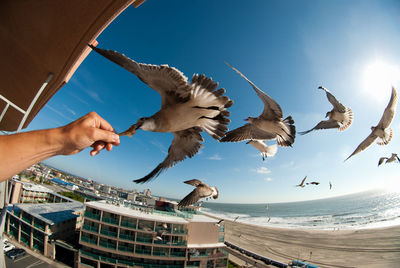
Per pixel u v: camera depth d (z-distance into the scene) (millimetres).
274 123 5371
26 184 45312
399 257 46500
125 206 28500
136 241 23844
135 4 2551
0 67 2932
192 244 25141
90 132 1027
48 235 28125
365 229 73812
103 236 24172
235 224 81000
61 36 2402
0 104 3625
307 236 67188
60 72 2936
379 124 6312
